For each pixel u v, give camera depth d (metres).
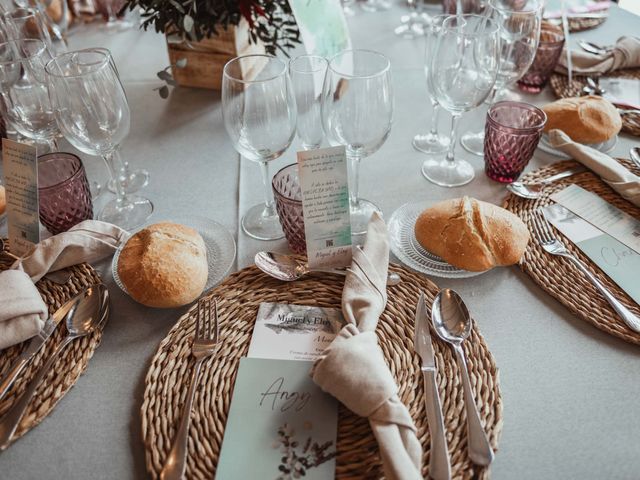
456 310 0.62
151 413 0.53
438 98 0.88
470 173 0.92
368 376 0.50
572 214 0.77
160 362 0.58
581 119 0.91
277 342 0.60
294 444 0.50
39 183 0.81
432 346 0.58
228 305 0.65
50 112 0.90
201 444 0.50
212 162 1.00
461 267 0.68
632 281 0.66
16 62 0.86
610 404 0.56
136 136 1.07
